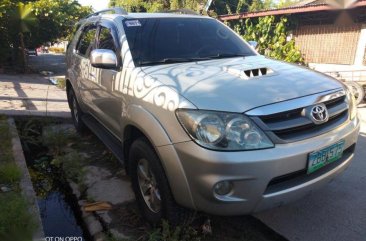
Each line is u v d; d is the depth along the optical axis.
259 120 2.39
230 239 2.90
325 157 2.62
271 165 2.35
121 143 3.61
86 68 4.57
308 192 2.64
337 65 10.27
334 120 2.85
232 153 2.32
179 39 3.81
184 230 2.81
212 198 2.38
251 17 12.33
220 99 2.48
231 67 3.12
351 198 3.54
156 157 2.74
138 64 3.34
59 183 4.19
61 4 18.75
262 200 2.42
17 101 7.59
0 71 14.41
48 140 5.21
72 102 5.75
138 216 3.23
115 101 3.51
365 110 7.88
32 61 22.02
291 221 3.15
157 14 4.20
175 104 2.54
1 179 3.44
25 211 2.73
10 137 4.81
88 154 4.77
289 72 3.12
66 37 17.39
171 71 3.06
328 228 3.04
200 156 2.35
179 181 2.51
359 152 4.85
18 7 13.42
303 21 11.07
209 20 4.38
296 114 2.56
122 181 3.96
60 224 3.32
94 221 3.18
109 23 4.08
